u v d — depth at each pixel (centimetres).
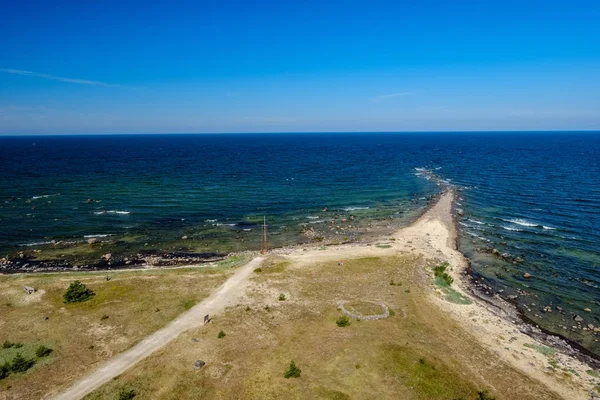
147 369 3906
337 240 8456
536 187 13750
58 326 4709
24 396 3544
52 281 5878
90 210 10325
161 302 5306
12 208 10269
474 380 3809
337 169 19012
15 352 4191
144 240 8300
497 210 10781
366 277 6212
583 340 4706
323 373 3809
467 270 6762
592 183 14175
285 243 8262
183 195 12331
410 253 7338
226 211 10631
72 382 3731
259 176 16375
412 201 12219
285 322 4806
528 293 5909
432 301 5488
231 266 6569
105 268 6800
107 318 4894
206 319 4784
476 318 5084
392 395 3516
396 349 4197
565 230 8838
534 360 4228
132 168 18275
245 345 4303
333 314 5016
